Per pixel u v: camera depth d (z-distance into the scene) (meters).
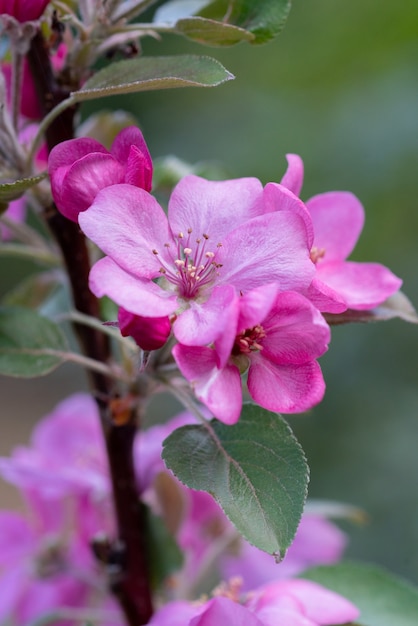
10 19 0.47
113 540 0.51
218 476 0.45
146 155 0.46
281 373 0.45
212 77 0.47
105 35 0.49
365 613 0.50
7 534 0.56
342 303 0.45
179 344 0.44
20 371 0.50
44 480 0.54
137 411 0.50
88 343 0.50
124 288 0.44
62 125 0.49
